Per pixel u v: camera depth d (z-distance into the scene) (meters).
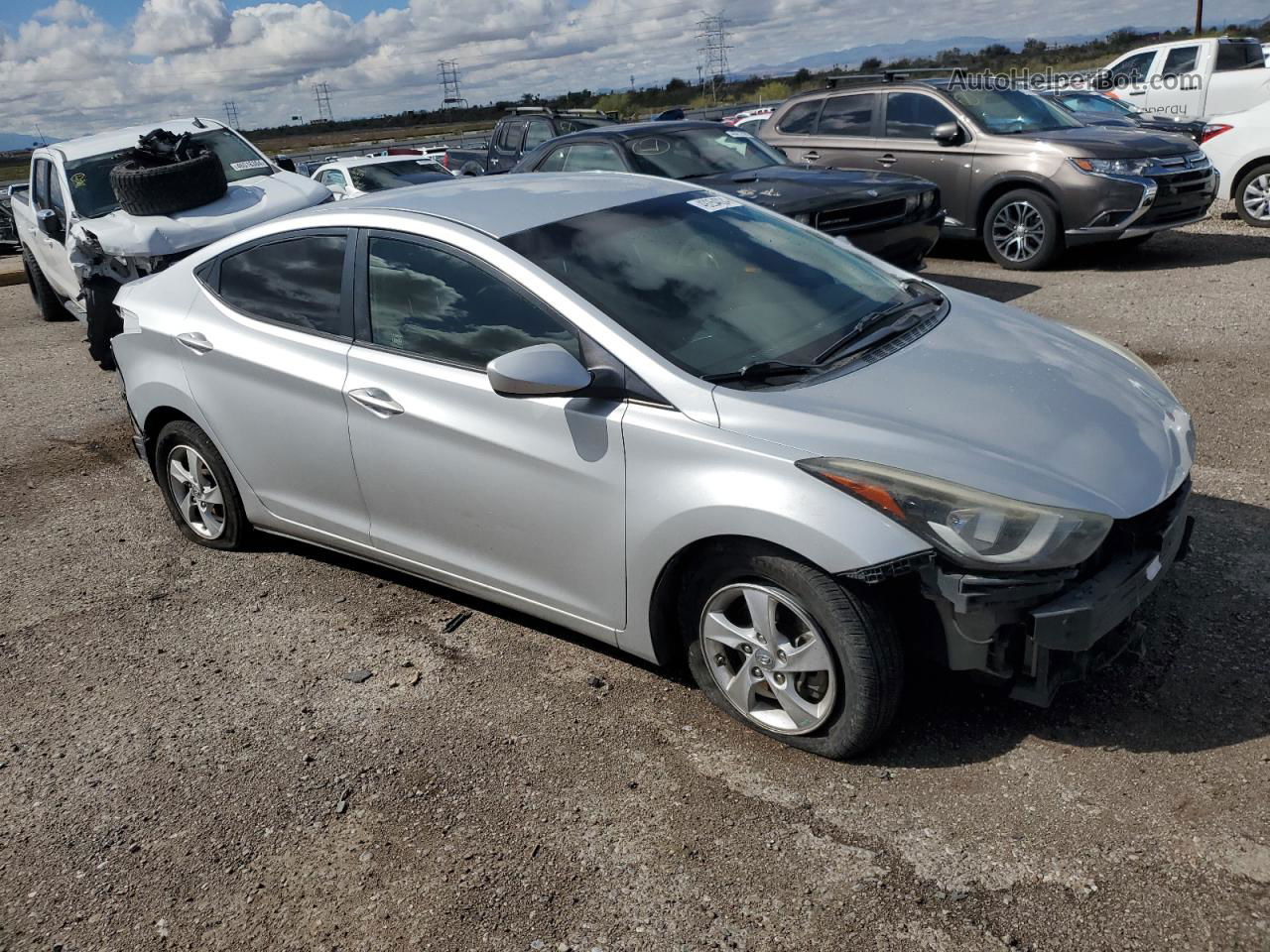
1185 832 2.57
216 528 4.79
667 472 2.96
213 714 3.56
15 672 3.98
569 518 3.24
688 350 3.15
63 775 3.31
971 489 2.64
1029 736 2.99
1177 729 2.95
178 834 2.97
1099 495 2.72
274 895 2.71
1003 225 9.76
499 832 2.85
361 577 4.49
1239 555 3.87
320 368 3.84
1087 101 15.88
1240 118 11.01
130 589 4.60
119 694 3.75
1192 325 7.24
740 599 3.02
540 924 2.52
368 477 3.80
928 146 10.00
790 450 2.79
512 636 3.88
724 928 2.44
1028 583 2.62
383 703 3.52
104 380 8.45
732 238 3.81
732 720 3.23
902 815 2.74
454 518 3.59
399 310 3.66
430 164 16.33
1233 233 10.81
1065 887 2.45
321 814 2.99
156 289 4.62
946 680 3.27
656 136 8.59
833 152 10.66
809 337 3.34
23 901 2.78
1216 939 2.26
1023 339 3.50
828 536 2.65
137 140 9.52
